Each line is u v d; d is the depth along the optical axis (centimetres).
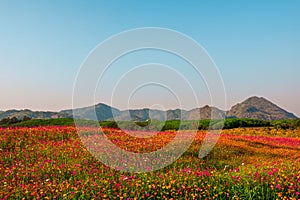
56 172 1180
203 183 991
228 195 918
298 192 920
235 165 1422
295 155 1747
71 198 879
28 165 1309
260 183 977
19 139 1736
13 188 985
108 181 1022
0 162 1358
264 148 1908
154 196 917
